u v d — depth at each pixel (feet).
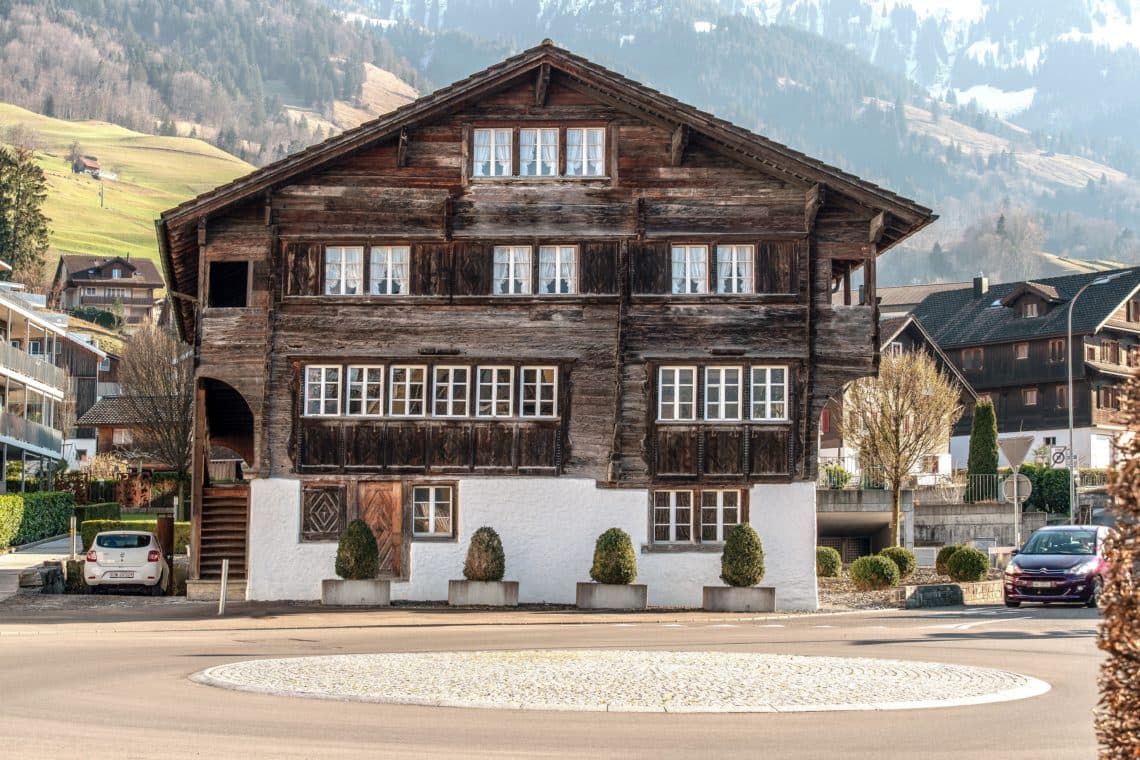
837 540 184.65
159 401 247.50
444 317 119.65
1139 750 29.78
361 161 120.78
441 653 72.18
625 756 43.73
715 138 119.24
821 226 120.57
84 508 212.84
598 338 119.55
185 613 105.29
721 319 119.55
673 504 119.24
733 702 55.11
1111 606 30.71
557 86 121.29
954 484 202.28
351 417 118.93
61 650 75.92
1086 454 285.84
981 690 59.11
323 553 117.91
